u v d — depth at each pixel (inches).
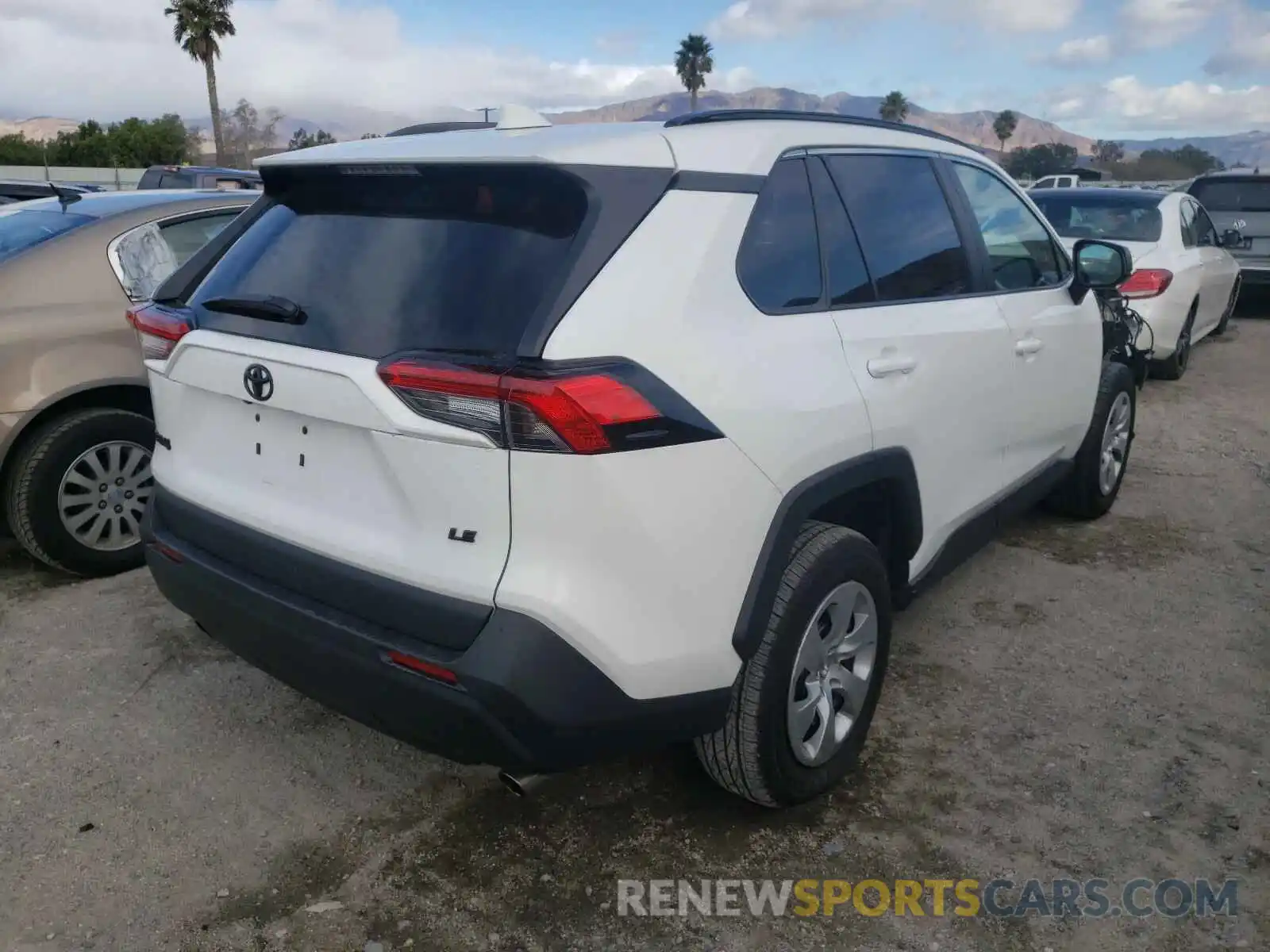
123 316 177.9
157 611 168.2
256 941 97.8
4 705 138.9
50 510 171.6
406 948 97.3
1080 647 158.9
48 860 108.4
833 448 108.2
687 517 91.9
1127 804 119.1
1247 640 161.6
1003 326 147.5
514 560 86.4
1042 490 178.2
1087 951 97.5
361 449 94.0
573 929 99.9
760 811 117.8
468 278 91.9
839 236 118.6
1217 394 342.0
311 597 98.9
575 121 112.5
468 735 89.4
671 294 92.9
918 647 158.1
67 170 1587.1
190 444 115.4
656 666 92.4
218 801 119.0
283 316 100.0
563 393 83.0
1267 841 112.9
